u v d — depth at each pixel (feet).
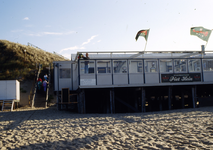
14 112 58.90
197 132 28.60
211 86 69.05
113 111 58.75
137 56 62.69
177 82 61.72
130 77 59.77
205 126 32.17
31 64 112.47
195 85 64.39
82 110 57.88
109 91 61.31
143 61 60.64
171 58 61.93
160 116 45.21
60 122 41.34
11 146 25.27
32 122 41.70
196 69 63.26
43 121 42.75
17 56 118.83
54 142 26.50
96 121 41.45
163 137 27.14
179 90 71.05
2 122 42.24
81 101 58.29
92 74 58.29
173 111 54.60
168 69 61.87
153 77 60.70
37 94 82.02
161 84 60.80
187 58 62.69
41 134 31.17
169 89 62.28
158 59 61.52
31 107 70.85
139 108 71.97
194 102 63.67
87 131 32.48
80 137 28.78
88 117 47.83
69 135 30.07
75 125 37.76
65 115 52.70
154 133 29.60
